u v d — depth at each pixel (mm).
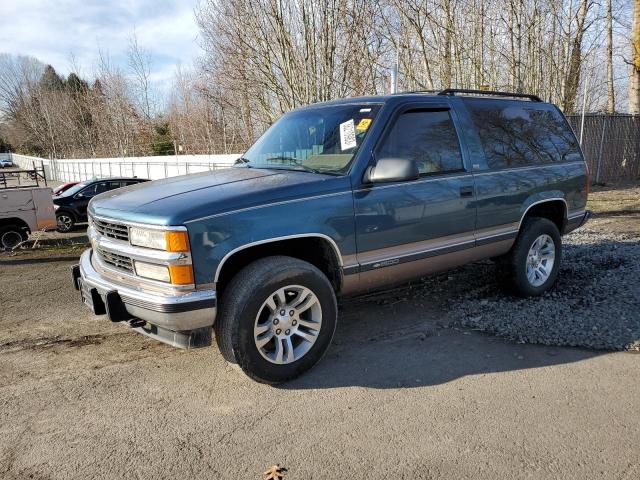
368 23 10531
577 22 13992
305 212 3406
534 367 3631
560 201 5148
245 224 3197
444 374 3570
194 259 3049
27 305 5559
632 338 3977
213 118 31328
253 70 11078
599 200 11922
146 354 4109
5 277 7012
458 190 4180
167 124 47688
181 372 3752
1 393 3490
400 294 5242
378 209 3727
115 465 2672
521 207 4707
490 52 12789
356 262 3699
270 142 4602
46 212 10336
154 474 2594
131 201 3436
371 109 3982
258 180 3621
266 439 2871
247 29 10727
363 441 2820
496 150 4547
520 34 12656
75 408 3270
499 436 2824
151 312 3115
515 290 4934
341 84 10656
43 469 2646
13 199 9938
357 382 3500
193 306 3062
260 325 3342
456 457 2654
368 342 4141
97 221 3633
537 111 5152
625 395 3221
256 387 3480
